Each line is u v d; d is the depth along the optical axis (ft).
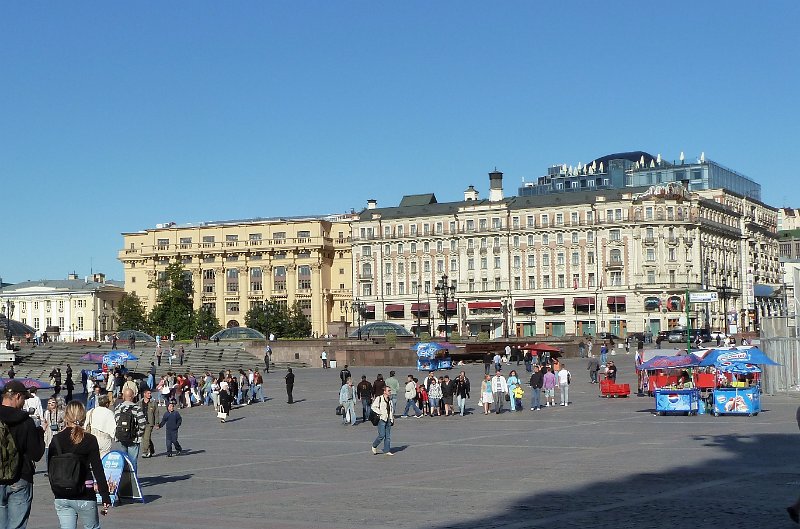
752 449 102.83
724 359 149.89
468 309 599.57
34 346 412.36
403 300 620.90
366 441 132.16
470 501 72.59
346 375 178.09
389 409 112.57
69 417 51.39
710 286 586.04
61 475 50.39
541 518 64.13
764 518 61.93
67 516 50.96
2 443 45.98
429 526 62.28
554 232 581.12
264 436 146.51
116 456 75.87
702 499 70.23
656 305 558.56
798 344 191.11
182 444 137.39
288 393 217.36
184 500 78.18
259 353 394.52
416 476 89.76
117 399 177.47
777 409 157.17
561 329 579.48
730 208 639.35
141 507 74.59
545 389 188.34
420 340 426.51
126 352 260.42
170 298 544.62
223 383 181.06
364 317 625.41
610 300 565.53
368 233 633.61
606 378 209.87
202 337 550.77
